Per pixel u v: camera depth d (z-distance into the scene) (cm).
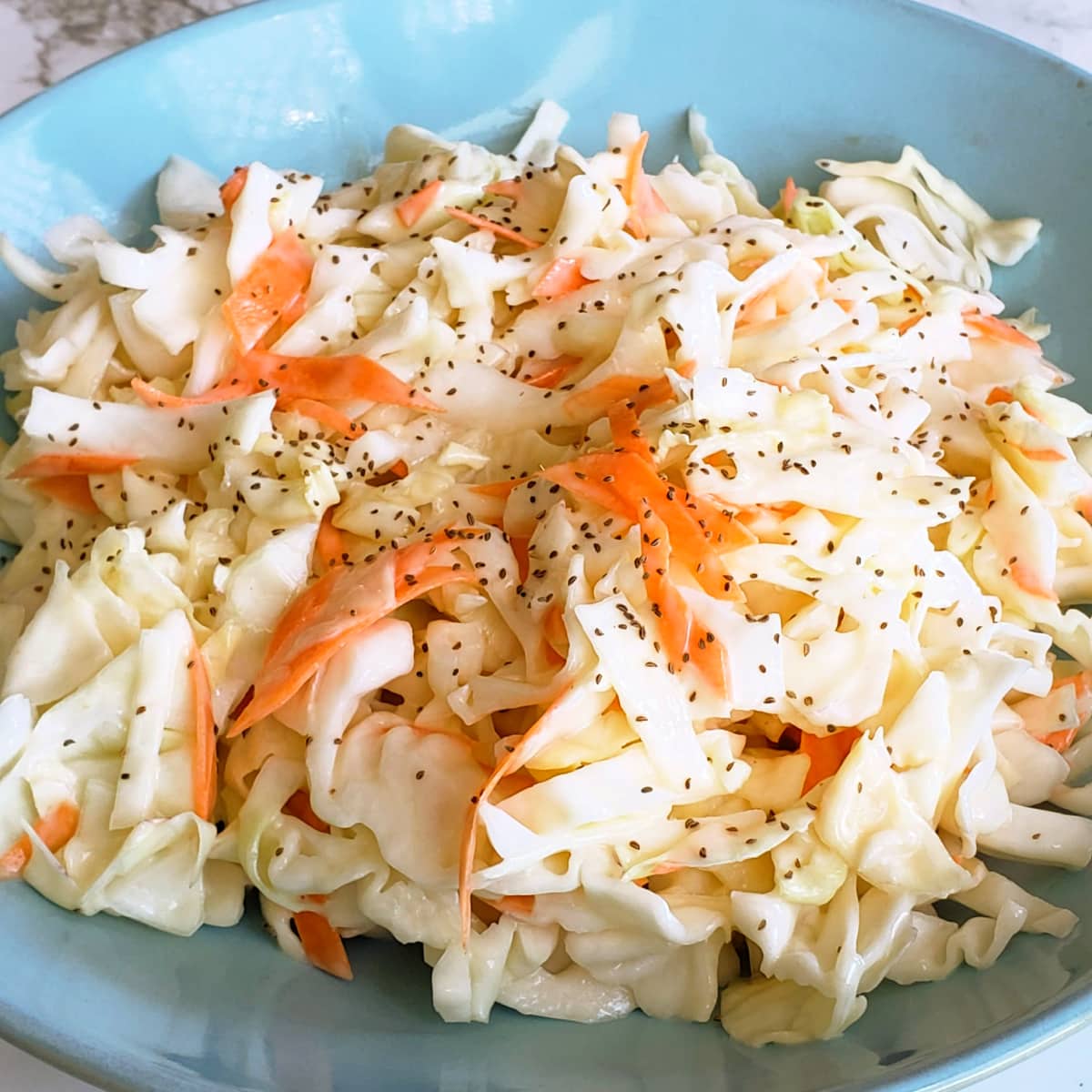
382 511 31
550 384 34
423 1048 26
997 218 41
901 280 36
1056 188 40
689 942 27
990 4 55
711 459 30
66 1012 24
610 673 26
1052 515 33
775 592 29
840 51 42
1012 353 37
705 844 27
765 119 43
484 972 27
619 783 27
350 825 27
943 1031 25
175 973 27
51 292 38
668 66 43
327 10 42
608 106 44
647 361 32
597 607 27
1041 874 29
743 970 28
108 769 28
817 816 27
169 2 57
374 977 28
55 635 29
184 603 29
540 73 44
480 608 29
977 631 30
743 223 36
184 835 27
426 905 27
